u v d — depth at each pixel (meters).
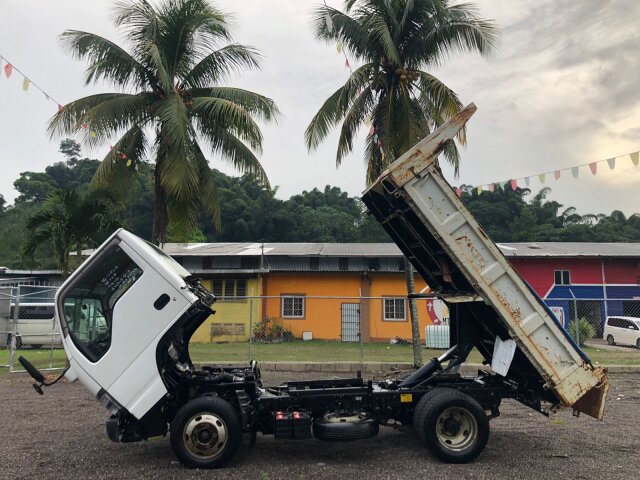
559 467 5.30
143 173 16.98
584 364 5.66
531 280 28.00
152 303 5.35
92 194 15.27
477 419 5.53
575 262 27.97
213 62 16.02
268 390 6.19
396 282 25.53
